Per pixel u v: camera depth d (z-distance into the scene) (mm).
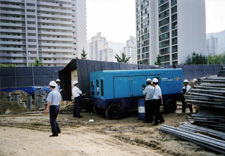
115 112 10930
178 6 63750
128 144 6625
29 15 85938
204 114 7559
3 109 14633
